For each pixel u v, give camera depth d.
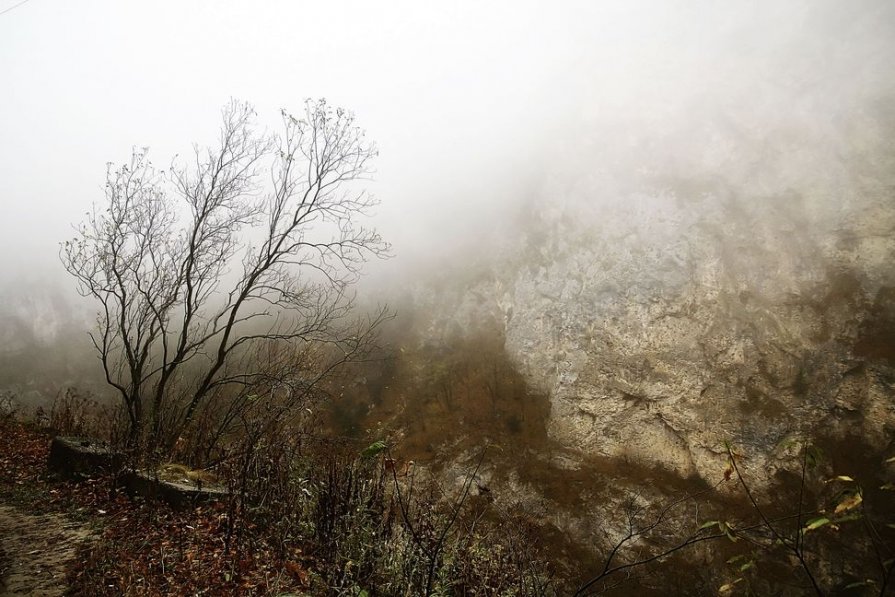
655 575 14.90
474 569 6.36
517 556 6.96
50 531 6.62
